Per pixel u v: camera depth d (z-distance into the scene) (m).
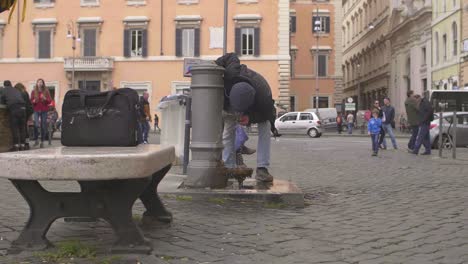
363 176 11.37
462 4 40.56
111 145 5.15
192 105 8.08
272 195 7.56
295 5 68.94
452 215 6.91
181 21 47.81
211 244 5.20
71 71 48.31
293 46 69.00
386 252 5.06
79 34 48.69
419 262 4.73
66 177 4.16
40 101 18.08
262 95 8.12
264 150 8.71
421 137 18.02
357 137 38.38
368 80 69.00
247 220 6.39
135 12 48.38
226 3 22.48
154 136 33.56
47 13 48.91
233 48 47.62
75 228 5.64
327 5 69.00
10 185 8.81
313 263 4.67
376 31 64.06
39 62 48.84
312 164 14.27
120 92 5.17
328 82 69.25
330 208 7.40
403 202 7.94
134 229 4.69
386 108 20.84
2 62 49.19
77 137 5.14
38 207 4.66
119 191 4.63
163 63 48.16
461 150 20.81
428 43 47.69
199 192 7.66
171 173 10.53
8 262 4.38
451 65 42.53
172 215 6.21
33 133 20.59
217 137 8.08
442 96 35.75
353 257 4.87
